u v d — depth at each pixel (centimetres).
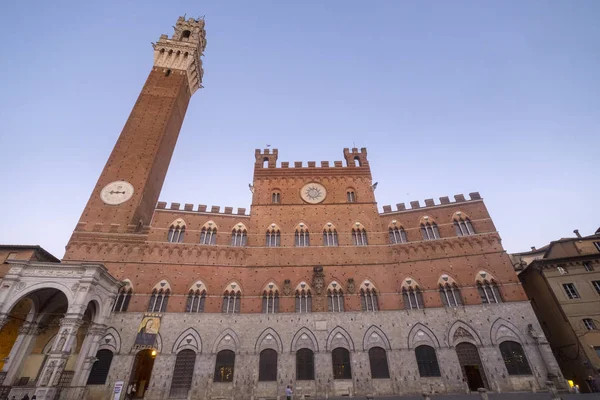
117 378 3950
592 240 4741
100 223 4991
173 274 4756
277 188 5953
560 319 4397
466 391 3962
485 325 4334
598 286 4362
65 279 3669
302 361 4312
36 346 4131
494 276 4641
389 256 5091
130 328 4269
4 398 3356
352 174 6144
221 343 4347
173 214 5275
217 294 4709
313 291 4806
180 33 8294
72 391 3506
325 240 5356
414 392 4041
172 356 4178
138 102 6619
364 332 4472
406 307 4662
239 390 4062
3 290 3469
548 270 4653
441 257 4919
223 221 5403
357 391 4088
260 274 4941
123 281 4581
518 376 3978
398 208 5591
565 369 4381
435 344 4325
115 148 5844
